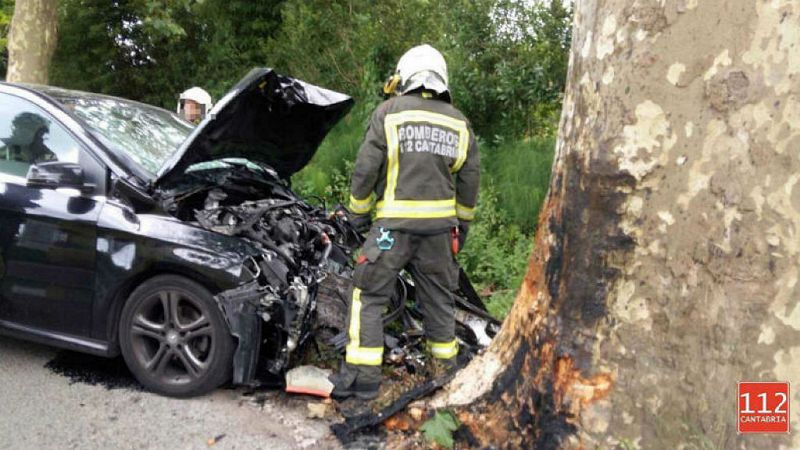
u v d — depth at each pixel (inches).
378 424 123.3
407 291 165.8
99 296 135.3
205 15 438.9
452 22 329.1
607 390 93.2
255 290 128.3
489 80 315.3
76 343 138.9
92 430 121.5
